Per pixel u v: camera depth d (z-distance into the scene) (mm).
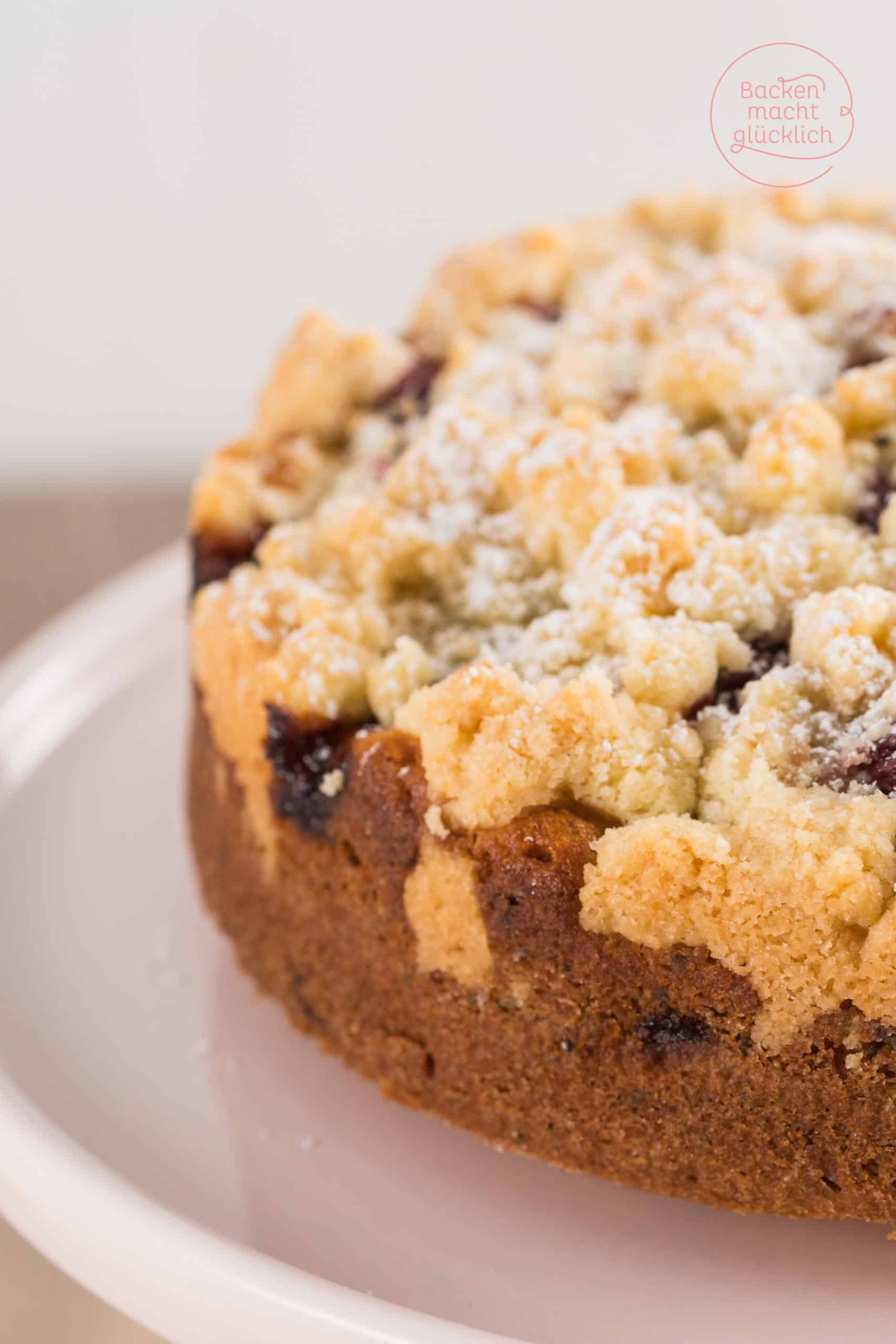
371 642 453
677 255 537
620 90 742
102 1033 479
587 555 446
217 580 484
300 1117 458
